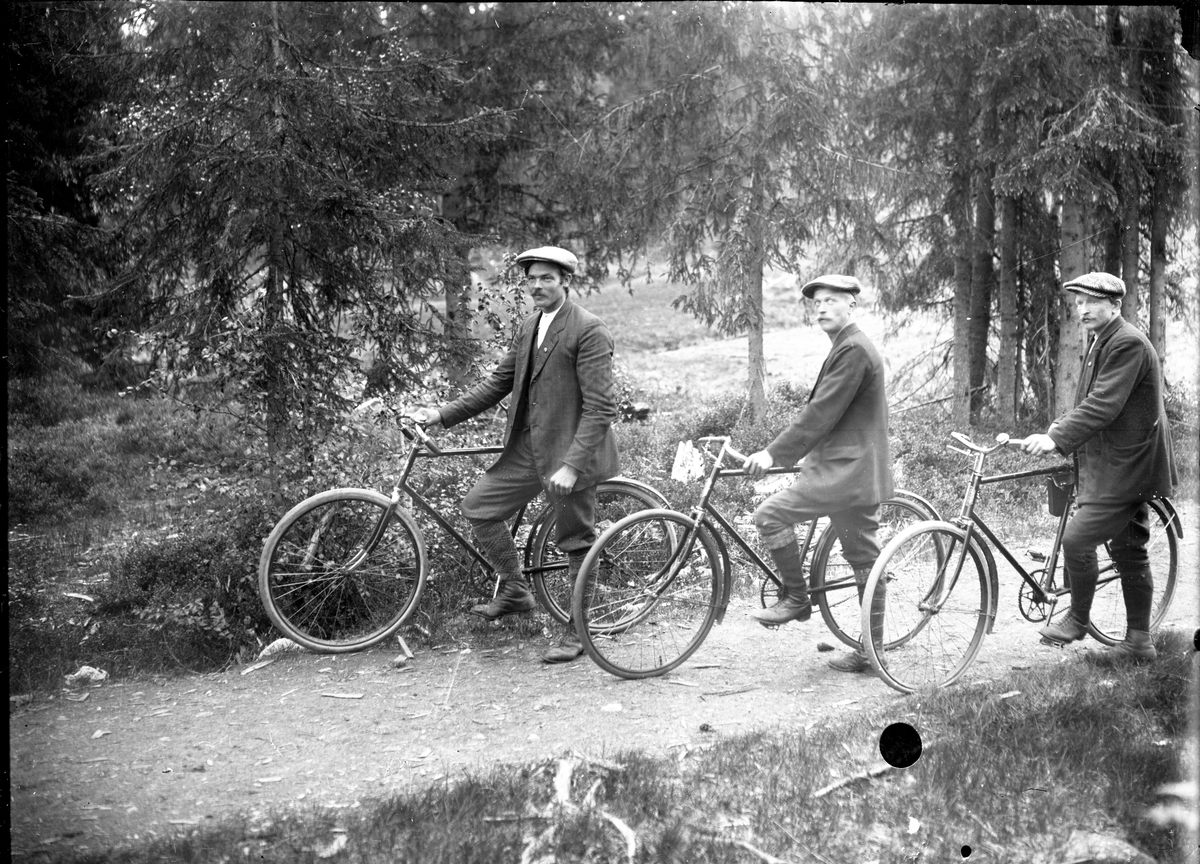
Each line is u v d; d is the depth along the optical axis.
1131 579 3.72
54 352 7.54
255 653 4.23
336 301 6.15
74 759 3.15
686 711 3.46
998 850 2.64
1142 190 7.11
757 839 2.67
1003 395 7.77
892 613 3.76
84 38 5.57
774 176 7.77
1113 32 6.84
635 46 7.39
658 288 21.92
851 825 2.75
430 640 4.25
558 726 3.35
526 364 3.90
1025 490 5.09
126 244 6.15
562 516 3.87
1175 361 7.82
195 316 5.65
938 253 8.26
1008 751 3.05
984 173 7.54
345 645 4.13
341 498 4.05
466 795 2.78
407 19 6.13
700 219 7.99
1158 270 7.43
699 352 15.34
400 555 4.34
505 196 8.05
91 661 4.18
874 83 7.76
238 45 5.51
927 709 3.33
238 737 3.33
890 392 9.45
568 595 4.43
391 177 6.07
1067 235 7.00
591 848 2.59
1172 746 3.05
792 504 3.56
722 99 7.77
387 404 5.21
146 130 5.41
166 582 4.77
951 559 3.74
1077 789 2.88
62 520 6.34
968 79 7.36
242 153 5.28
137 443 7.48
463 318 6.30
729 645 4.16
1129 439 3.53
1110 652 3.79
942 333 12.46
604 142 7.64
